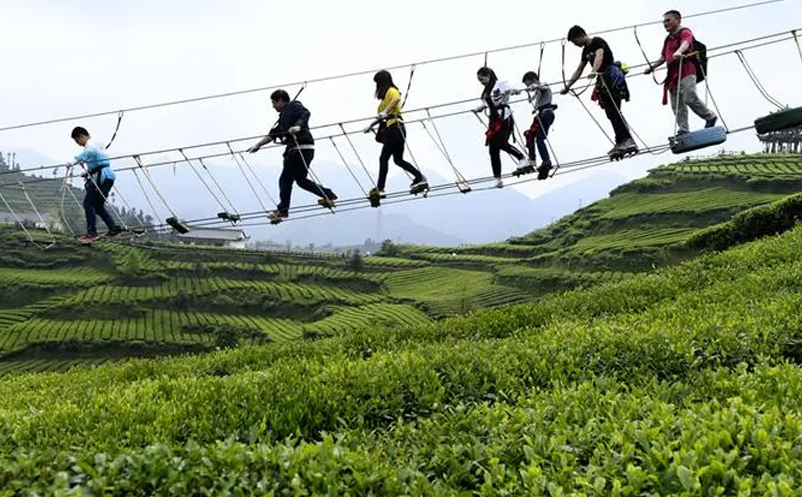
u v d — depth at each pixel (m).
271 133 16.02
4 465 7.00
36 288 109.50
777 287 15.32
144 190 18.41
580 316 16.73
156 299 108.94
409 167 16.53
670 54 15.73
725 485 5.70
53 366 84.94
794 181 104.50
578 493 5.73
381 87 15.79
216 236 162.50
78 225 129.50
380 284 123.06
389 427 9.12
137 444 8.72
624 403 7.97
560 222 139.12
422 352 12.42
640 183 130.50
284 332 97.81
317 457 6.93
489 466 6.92
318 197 16.62
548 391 9.51
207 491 6.41
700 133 15.93
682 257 34.72
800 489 5.26
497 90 16.20
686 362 10.22
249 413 9.39
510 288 102.88
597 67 15.23
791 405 7.54
